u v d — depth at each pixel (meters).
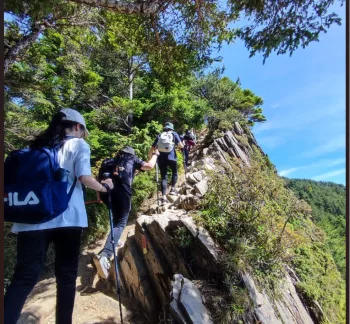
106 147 10.94
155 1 3.76
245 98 24.78
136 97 16.14
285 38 3.56
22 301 1.34
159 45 4.68
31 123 7.22
